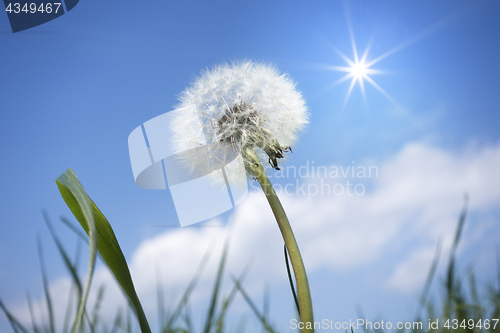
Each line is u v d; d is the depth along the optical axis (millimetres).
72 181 166
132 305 182
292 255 183
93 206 186
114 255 184
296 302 194
